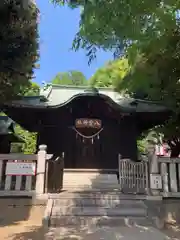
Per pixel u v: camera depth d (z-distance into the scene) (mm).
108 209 5887
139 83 5473
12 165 6457
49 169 6820
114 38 3648
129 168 7371
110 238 4473
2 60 5578
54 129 10969
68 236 4574
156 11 3129
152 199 6375
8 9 5102
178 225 5859
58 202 6168
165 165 6816
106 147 11055
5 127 11312
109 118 11188
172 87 6125
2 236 4684
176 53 4879
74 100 9922
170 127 9062
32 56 6430
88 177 9969
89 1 3297
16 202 6250
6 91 6625
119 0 3117
